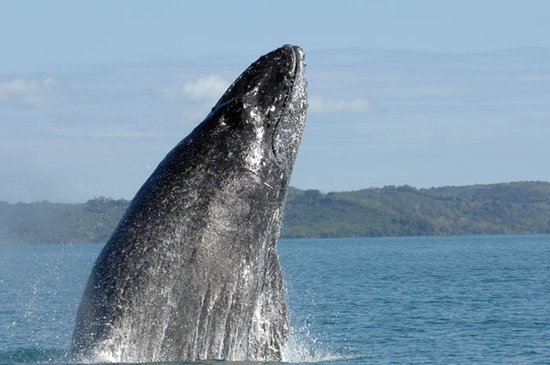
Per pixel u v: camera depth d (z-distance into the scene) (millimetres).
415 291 159500
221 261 58250
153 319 57625
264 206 59562
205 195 58406
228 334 59312
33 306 120000
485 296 146375
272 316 61531
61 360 60094
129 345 57688
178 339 57938
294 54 61219
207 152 59031
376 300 137625
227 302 58781
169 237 58031
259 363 58344
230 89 61062
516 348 79875
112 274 58469
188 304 57875
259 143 59469
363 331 93125
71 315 106250
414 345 81438
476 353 76562
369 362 67312
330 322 102812
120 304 57875
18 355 65500
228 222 58469
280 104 60344
